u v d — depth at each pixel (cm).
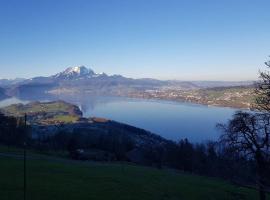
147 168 6719
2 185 3656
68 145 11262
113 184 4216
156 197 3894
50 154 8512
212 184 5291
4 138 10256
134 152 10556
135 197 3750
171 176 5684
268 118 3422
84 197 3503
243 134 3706
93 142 12225
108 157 8900
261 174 3706
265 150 3628
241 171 5031
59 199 3341
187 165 9131
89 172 4912
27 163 5288
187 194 4306
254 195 4797
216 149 7900
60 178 4262
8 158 5912
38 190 3578
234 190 4981
